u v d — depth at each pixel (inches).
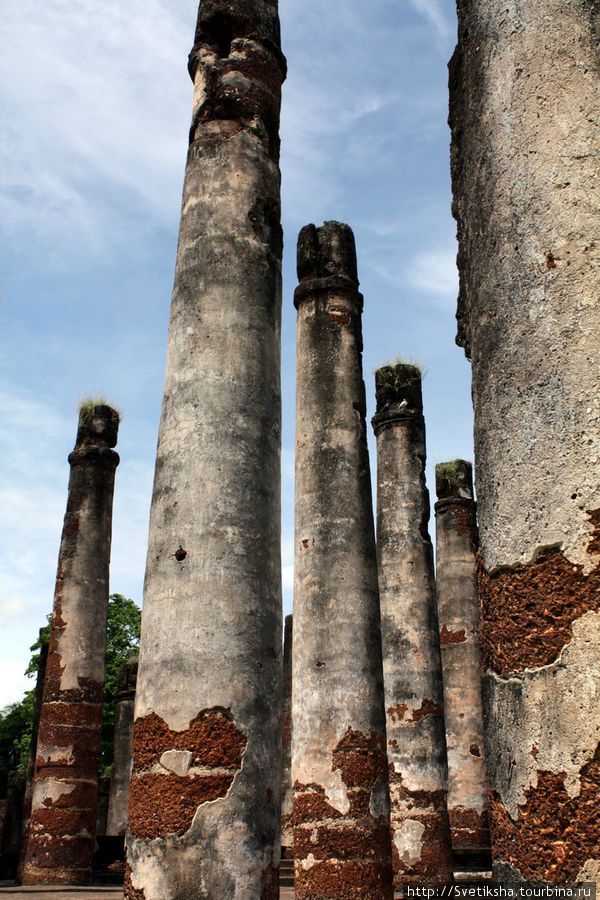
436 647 535.5
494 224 132.1
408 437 573.3
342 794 342.0
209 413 215.3
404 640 529.7
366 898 327.6
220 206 243.9
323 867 334.3
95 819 554.6
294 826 350.9
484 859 595.2
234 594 200.1
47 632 1353.3
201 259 236.4
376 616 376.5
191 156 257.4
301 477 399.9
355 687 357.4
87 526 611.2
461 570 712.4
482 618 122.6
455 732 674.8
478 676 686.5
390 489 564.1
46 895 432.5
